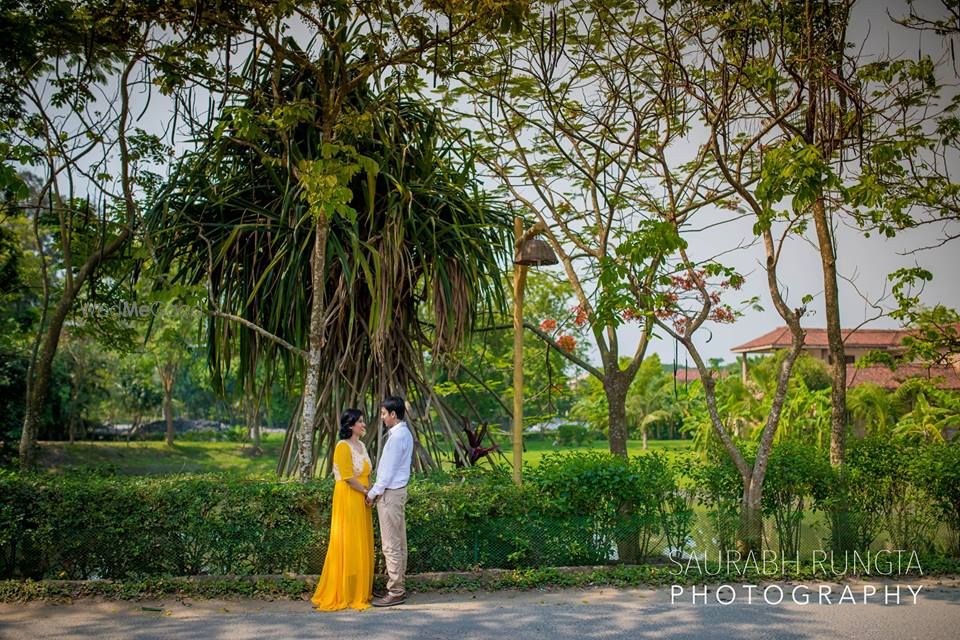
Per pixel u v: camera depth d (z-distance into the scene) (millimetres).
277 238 7371
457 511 6051
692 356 7051
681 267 7164
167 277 7305
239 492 5863
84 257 9172
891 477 6875
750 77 7570
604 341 8547
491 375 13805
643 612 5273
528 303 14141
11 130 7535
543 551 6305
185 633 4750
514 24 6594
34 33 7242
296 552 5879
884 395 15789
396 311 7938
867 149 7199
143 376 33906
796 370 19719
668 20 8109
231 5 7203
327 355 7828
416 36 6977
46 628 4824
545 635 4758
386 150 7680
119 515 5773
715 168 9023
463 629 4871
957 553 6898
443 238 7809
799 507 6867
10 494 5738
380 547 5898
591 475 6387
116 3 7199
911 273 7844
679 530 6574
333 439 7312
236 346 7910
